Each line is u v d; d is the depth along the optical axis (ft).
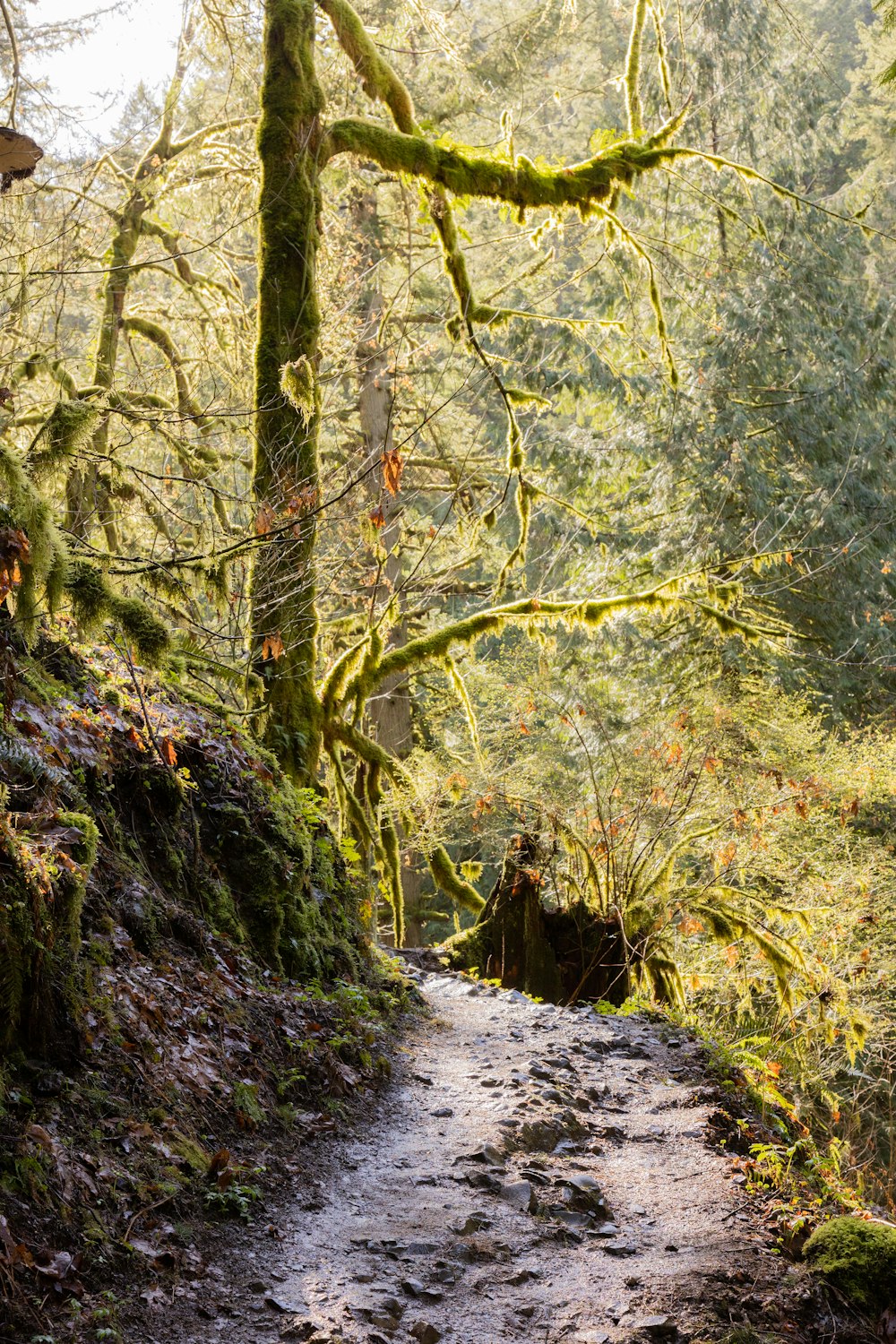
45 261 29.81
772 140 64.69
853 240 64.95
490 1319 12.61
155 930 17.84
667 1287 13.46
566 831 37.42
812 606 59.88
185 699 24.09
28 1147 12.00
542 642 38.78
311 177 31.22
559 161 36.78
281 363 29.60
